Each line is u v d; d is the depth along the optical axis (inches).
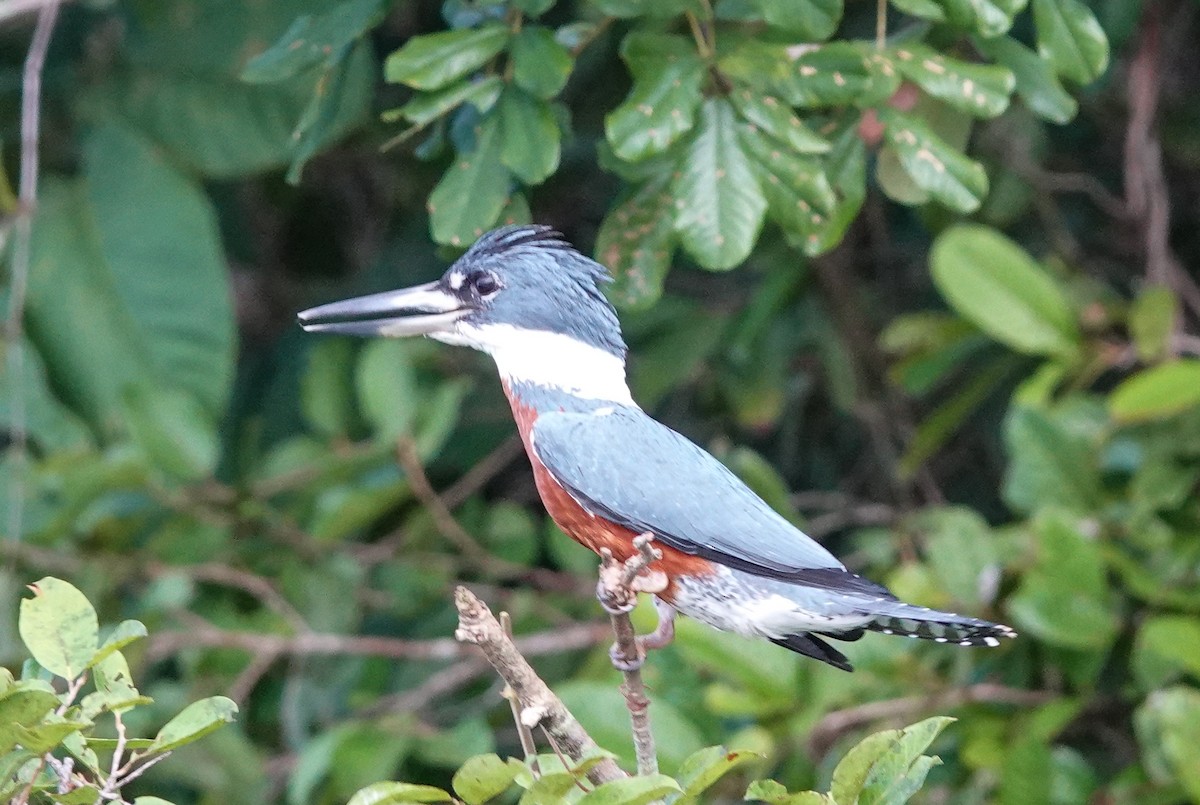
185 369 436.1
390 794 191.9
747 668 352.8
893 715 363.9
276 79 300.5
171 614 412.5
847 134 310.5
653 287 310.5
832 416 529.0
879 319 509.0
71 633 208.8
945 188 295.7
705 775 194.5
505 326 319.3
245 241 552.1
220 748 396.8
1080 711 364.5
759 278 511.5
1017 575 371.9
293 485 437.1
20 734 189.5
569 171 505.7
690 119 284.0
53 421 430.9
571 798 207.6
